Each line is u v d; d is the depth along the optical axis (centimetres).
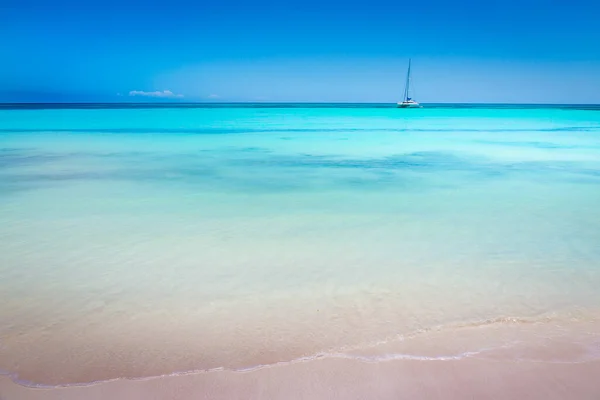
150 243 464
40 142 1534
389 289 355
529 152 1302
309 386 233
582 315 313
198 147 1433
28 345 274
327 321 304
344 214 588
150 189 755
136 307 324
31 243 461
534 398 223
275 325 299
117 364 255
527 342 277
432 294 346
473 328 295
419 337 283
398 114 4716
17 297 338
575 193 730
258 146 1470
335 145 1508
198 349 270
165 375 243
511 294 346
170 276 379
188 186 785
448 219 564
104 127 2325
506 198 690
